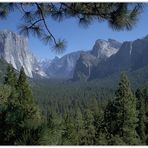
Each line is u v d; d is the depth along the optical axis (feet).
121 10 19.63
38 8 23.50
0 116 23.17
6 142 21.71
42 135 19.06
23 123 21.15
